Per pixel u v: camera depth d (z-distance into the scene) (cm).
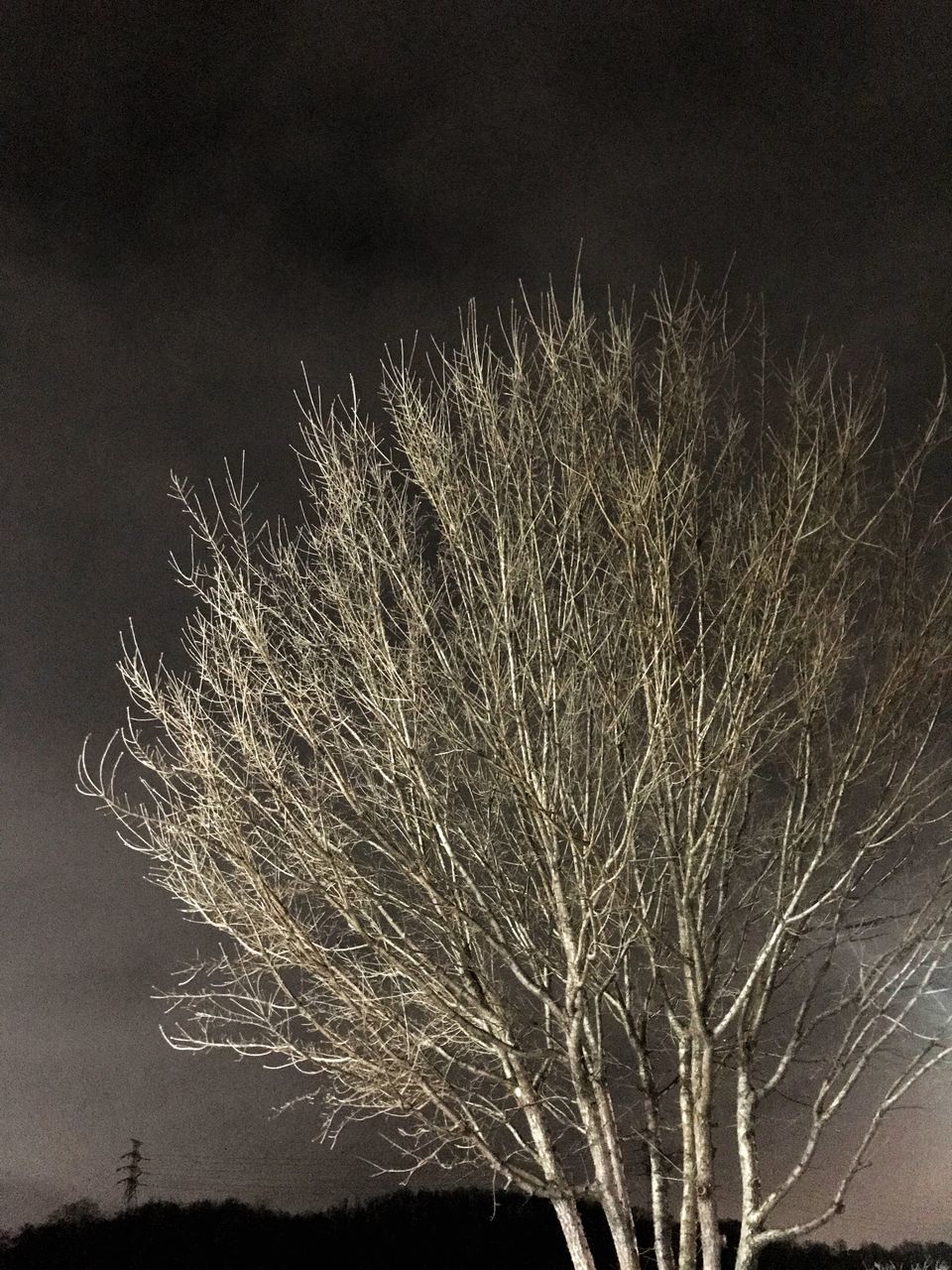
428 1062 797
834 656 796
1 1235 4269
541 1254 2245
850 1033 806
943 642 802
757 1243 748
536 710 790
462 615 820
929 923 809
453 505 812
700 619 748
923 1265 1670
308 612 833
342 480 838
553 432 820
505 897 834
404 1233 2872
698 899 768
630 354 831
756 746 828
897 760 832
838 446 804
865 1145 746
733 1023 853
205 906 788
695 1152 766
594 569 802
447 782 855
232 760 784
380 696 774
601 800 798
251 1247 3850
